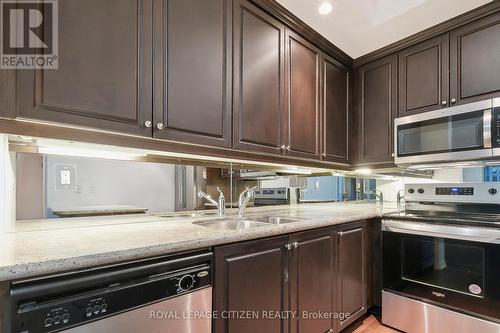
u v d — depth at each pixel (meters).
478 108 1.78
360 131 2.50
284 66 1.84
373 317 2.19
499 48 1.75
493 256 1.57
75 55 1.00
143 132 1.18
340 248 1.83
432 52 2.07
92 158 1.36
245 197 1.99
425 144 2.03
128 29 1.14
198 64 1.37
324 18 1.90
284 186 2.30
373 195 2.99
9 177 1.13
